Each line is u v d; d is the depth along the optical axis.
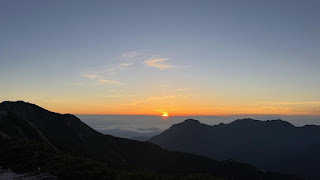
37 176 17.70
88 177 17.89
